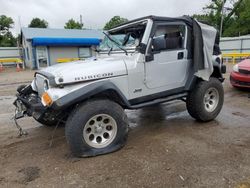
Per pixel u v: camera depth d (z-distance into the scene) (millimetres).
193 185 2807
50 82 3451
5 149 3984
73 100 3312
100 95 3705
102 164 3361
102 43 5012
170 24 4238
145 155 3562
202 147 3754
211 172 3049
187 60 4598
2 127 5035
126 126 3797
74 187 2881
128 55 4113
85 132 3500
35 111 3564
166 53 4262
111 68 3738
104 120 3674
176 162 3326
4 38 45406
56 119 3982
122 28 4508
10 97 8211
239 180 2863
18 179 3098
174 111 5781
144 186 2830
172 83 4465
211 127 4621
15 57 28750
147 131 4555
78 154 3518
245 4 39125
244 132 4309
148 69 4098
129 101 4027
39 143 4184
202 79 4738
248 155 3445
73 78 3430
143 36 3986
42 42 22203
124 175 3070
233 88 8242
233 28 38969
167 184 2846
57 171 3244
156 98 4336
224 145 3797
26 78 14047
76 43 23484
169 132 4449
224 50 25250
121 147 3795
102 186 2869
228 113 5461
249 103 6297
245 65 7637
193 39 4527
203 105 4723
